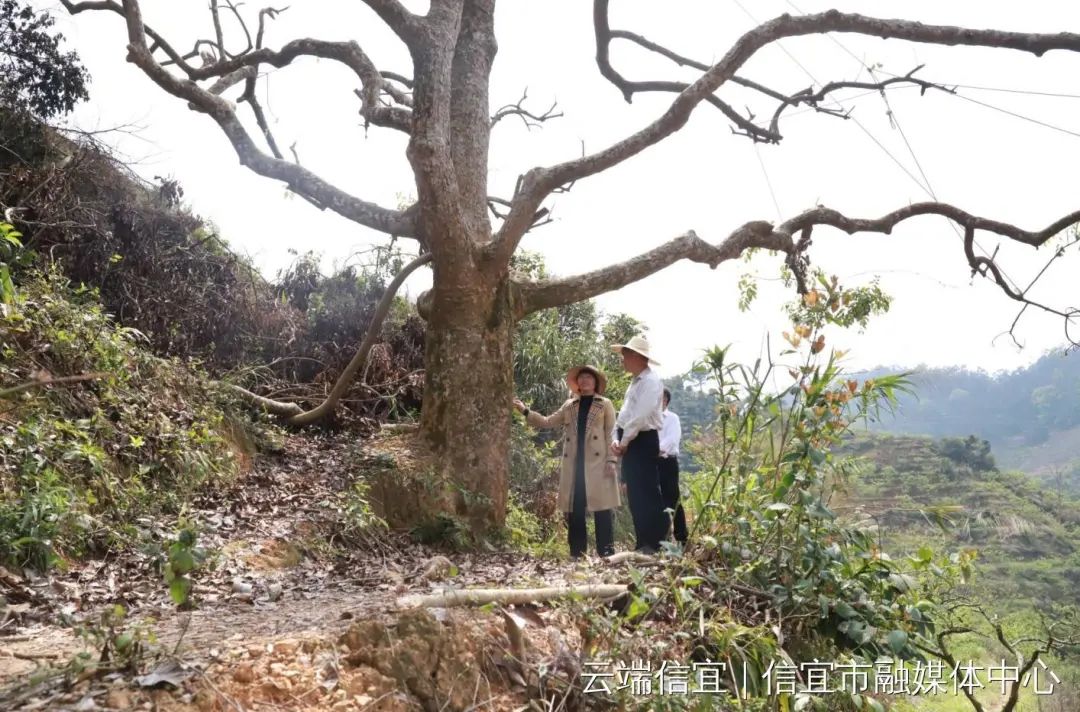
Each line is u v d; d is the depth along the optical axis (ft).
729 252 32.53
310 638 10.77
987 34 32.55
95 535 17.19
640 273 29.99
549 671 12.03
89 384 22.45
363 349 30.40
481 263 27.35
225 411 27.63
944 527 17.54
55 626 12.55
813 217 35.55
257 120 37.19
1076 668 29.40
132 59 29.45
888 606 15.70
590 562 17.22
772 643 13.48
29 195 28.30
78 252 29.43
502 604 13.05
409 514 25.32
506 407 27.78
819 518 16.19
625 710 11.83
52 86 34.83
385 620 11.34
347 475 25.98
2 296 21.24
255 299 36.06
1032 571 93.20
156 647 10.24
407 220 29.58
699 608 14.17
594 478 23.99
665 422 24.43
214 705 9.15
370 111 30.25
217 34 35.01
